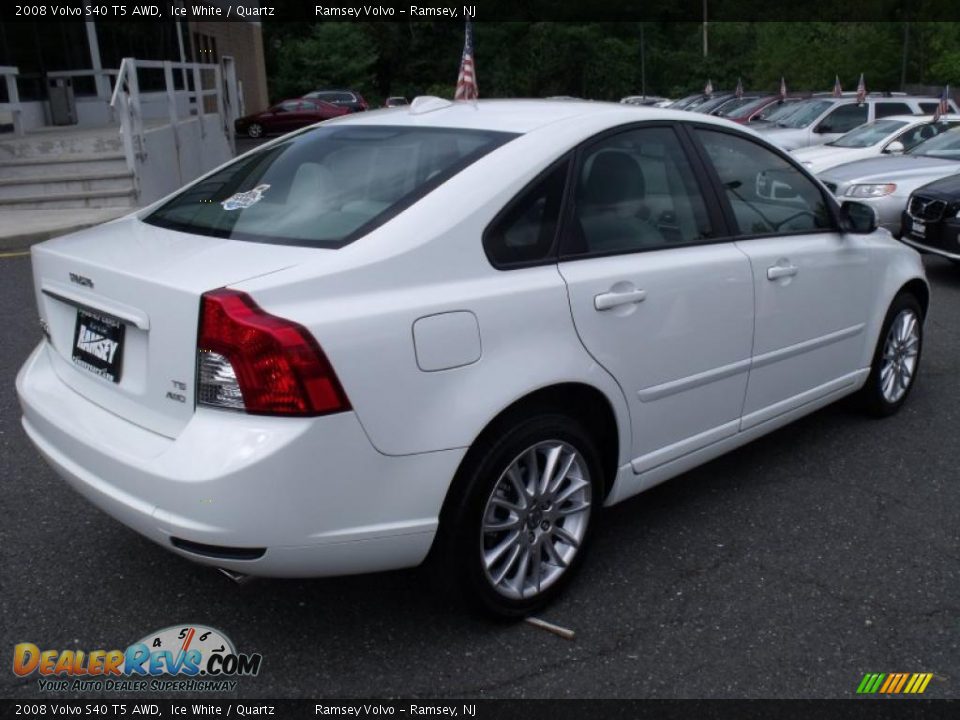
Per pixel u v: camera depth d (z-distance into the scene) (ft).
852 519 12.92
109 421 9.54
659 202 11.64
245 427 8.30
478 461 9.47
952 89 109.09
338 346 8.39
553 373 9.84
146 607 10.57
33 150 40.57
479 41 211.00
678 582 11.23
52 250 10.61
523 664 9.64
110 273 9.35
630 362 10.83
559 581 10.62
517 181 10.05
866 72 140.97
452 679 9.40
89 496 9.52
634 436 11.19
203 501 8.27
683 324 11.44
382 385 8.64
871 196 31.71
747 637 10.14
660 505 13.34
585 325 10.25
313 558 8.71
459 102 12.68
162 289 8.71
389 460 8.79
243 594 10.86
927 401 17.79
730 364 12.32
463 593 9.77
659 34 223.30
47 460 10.23
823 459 14.99
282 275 8.57
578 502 10.68
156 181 43.39
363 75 183.52
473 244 9.53
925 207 28.35
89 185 39.65
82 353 10.14
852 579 11.34
